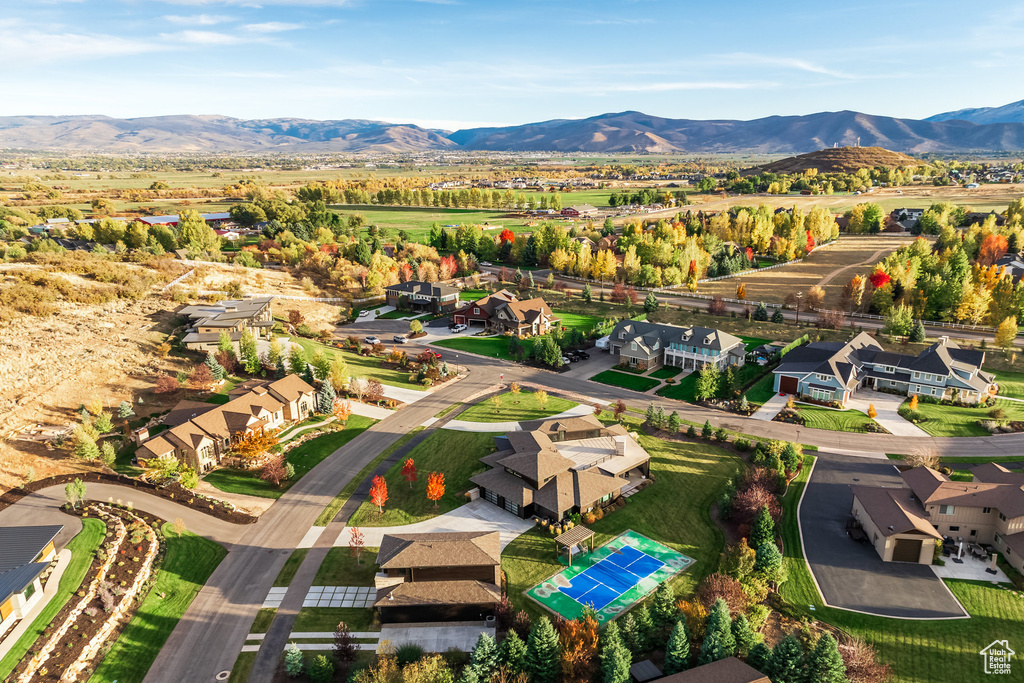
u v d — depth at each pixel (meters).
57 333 83.50
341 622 41.25
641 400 81.00
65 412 69.00
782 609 42.53
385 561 43.06
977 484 51.06
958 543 49.91
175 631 40.56
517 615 40.19
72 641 38.91
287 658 36.16
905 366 80.69
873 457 64.38
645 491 58.03
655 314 123.38
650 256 162.50
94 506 53.94
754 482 55.09
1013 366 88.56
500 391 83.94
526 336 109.50
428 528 52.22
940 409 75.69
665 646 38.75
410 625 41.38
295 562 47.75
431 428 71.69
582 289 148.25
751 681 32.53
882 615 42.00
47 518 51.94
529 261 175.75
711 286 150.00
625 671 34.72
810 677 34.91
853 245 187.88
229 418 66.62
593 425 65.75
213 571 46.59
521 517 53.72
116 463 61.69
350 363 93.50
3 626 39.56
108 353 81.69
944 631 40.38
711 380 79.06
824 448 66.62
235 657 38.31
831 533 51.66
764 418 74.75
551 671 35.84
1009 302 104.38
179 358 85.12
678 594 43.84
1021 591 44.22
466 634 40.59
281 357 85.31
